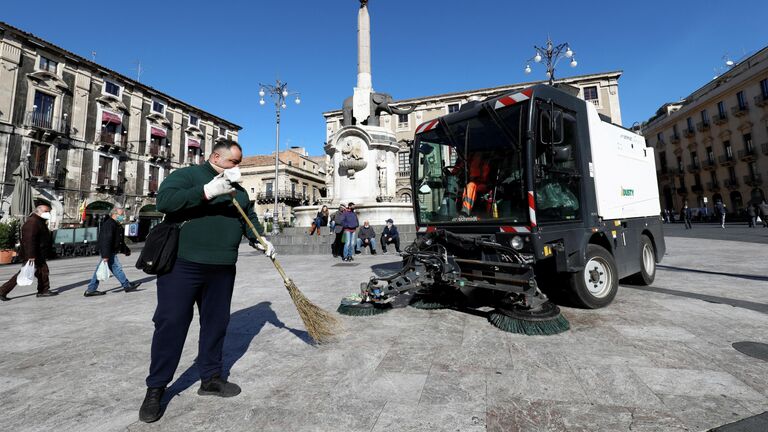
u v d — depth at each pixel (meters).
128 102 30.73
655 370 2.48
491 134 4.09
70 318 4.37
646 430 1.75
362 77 15.14
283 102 25.77
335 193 14.59
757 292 4.88
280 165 44.75
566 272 4.11
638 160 5.71
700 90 43.88
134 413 2.06
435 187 4.64
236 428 1.86
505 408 2.00
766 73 31.03
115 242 6.21
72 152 26.25
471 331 3.47
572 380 2.35
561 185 4.07
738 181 34.62
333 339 3.28
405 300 5.02
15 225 17.05
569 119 4.20
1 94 22.41
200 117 38.72
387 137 14.45
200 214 2.22
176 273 2.11
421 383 2.35
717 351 2.81
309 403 2.11
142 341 3.43
